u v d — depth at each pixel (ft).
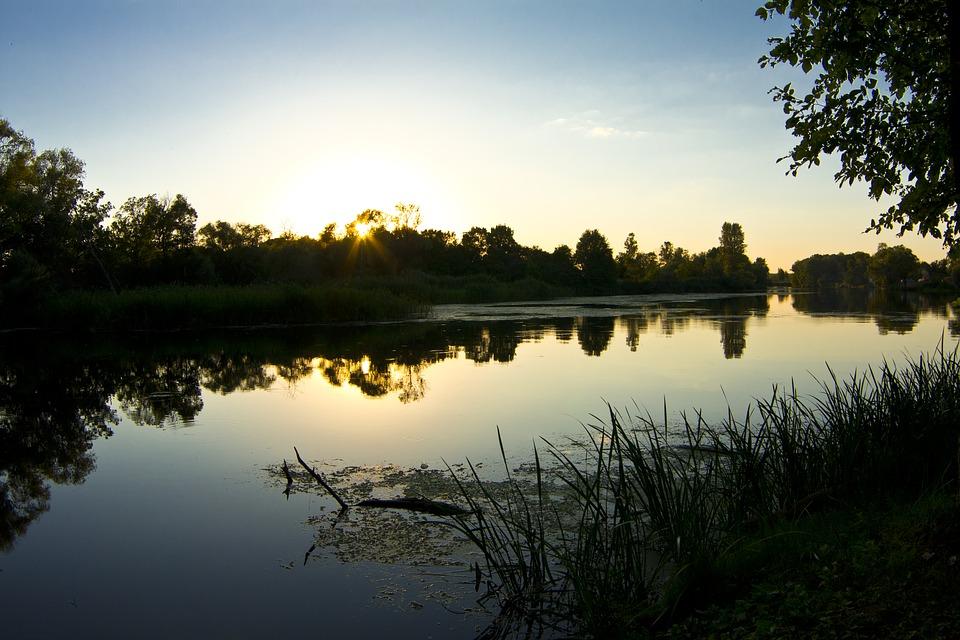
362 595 16.60
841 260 459.32
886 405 22.52
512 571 16.03
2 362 59.31
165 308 89.40
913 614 11.15
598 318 102.37
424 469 25.84
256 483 25.00
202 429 33.53
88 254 133.69
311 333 80.64
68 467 27.76
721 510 18.22
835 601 12.24
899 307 133.80
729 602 14.01
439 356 57.67
